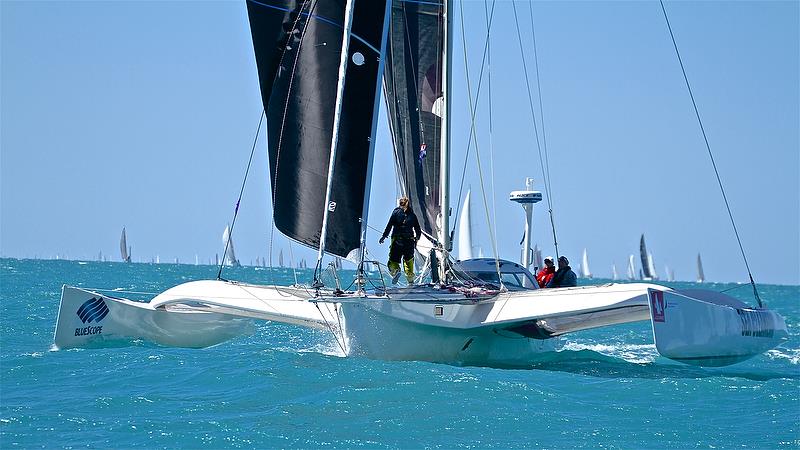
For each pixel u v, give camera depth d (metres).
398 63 51.53
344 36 42.38
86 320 48.22
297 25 43.47
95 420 32.16
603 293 42.84
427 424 32.69
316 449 29.33
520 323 43.78
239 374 40.22
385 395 36.62
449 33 50.59
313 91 43.09
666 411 36.31
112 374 40.94
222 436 30.36
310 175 42.94
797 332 86.12
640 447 30.70
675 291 44.41
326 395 36.38
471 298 44.44
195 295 46.88
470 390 38.00
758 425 34.25
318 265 42.56
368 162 43.00
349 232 42.84
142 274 198.12
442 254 49.25
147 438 29.94
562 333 48.78
